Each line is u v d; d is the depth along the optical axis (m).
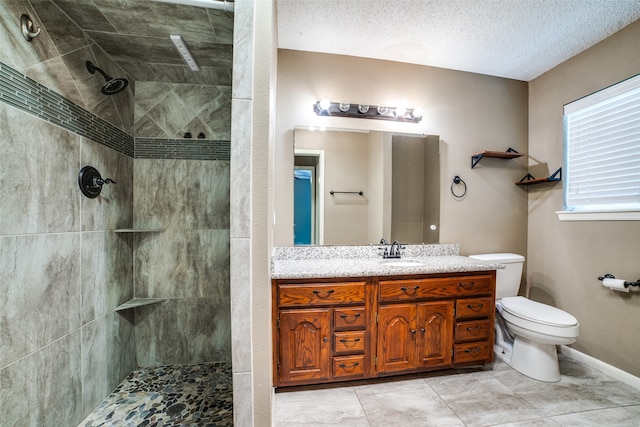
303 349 1.54
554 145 2.22
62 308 1.22
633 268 1.69
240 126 0.97
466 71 2.33
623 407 1.45
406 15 1.68
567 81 2.12
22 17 1.05
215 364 1.86
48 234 1.16
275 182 2.03
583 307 1.97
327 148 2.10
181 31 1.34
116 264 1.63
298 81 2.06
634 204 1.72
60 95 1.23
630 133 1.75
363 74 2.15
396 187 2.21
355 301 1.59
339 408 1.43
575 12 1.63
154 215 1.83
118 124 1.65
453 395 1.54
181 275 1.86
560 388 1.62
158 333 1.84
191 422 1.32
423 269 1.66
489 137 2.38
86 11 1.20
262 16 1.03
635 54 1.71
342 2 1.57
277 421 1.33
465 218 2.34
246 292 0.98
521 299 1.98
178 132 1.86
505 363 1.90
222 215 1.90
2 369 0.96
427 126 2.27
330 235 2.11
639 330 1.65
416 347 1.68
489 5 1.59
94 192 1.44
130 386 1.61
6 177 0.98
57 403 1.18
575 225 2.04
